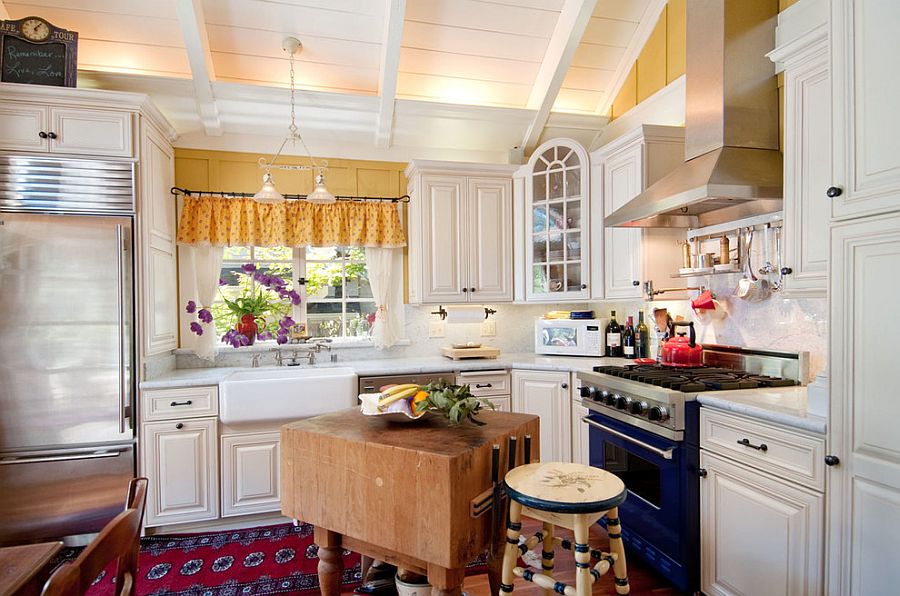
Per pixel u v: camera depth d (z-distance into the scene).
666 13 3.16
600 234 3.25
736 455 1.88
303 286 3.57
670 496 2.11
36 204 2.59
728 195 2.06
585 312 3.63
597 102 3.83
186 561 2.44
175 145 3.30
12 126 2.57
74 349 2.60
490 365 3.24
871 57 1.41
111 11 2.80
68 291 2.60
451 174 3.50
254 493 2.83
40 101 2.59
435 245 3.46
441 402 1.54
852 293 1.46
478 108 3.48
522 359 3.42
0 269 2.53
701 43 2.40
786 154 1.94
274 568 2.38
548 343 3.59
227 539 2.67
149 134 2.83
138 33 2.92
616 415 2.44
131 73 2.97
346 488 1.43
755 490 1.79
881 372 1.37
